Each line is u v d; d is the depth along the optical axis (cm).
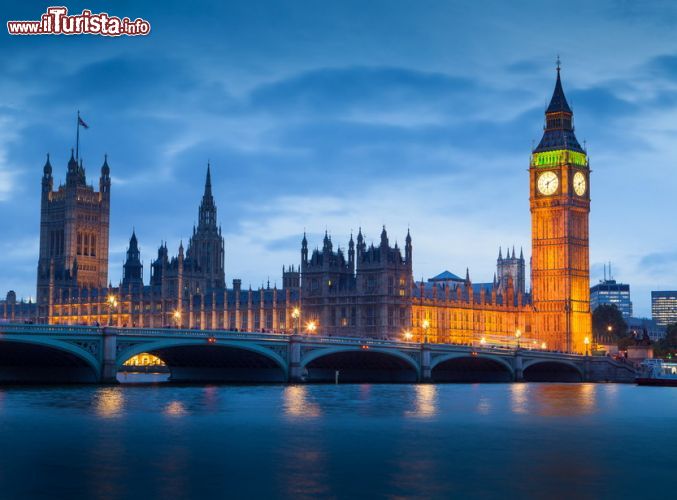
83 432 10662
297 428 11356
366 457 9175
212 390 17688
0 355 17838
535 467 8738
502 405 15338
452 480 8106
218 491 7569
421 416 13075
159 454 9188
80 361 17750
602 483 8044
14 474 8150
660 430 11588
